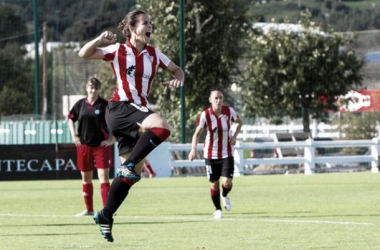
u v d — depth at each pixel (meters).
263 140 73.56
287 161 64.06
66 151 59.66
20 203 38.69
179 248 20.78
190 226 26.78
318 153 74.31
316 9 112.38
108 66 120.12
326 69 93.31
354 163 73.81
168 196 42.09
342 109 95.50
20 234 24.70
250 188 47.22
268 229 25.36
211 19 82.12
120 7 116.06
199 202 38.09
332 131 77.38
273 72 92.94
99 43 18.81
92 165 31.67
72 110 31.73
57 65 120.31
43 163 59.47
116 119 18.81
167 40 81.75
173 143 68.56
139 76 19.16
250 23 85.12
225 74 82.81
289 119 74.62
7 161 59.09
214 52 81.94
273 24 97.50
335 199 38.28
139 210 33.97
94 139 31.34
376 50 96.50
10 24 112.81
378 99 101.81
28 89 109.19
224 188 30.47
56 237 23.77
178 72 19.72
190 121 69.38
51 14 126.69
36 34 71.88
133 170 17.77
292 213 31.30
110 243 22.02
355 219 28.34
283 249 20.33
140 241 22.47
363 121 77.62
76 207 36.25
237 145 62.66
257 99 92.25
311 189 45.59
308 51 93.56
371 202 36.12
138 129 18.55
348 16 105.56
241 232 24.62
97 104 31.36
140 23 19.12
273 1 115.25
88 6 128.50
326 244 21.22
